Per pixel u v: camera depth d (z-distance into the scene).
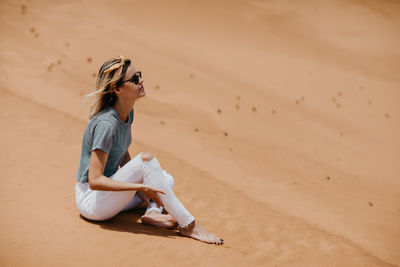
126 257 3.06
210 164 6.92
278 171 7.27
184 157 6.97
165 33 15.90
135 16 17.00
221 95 10.91
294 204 5.83
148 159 3.39
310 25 21.48
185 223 3.62
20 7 14.12
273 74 14.05
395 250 4.73
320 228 4.98
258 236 4.10
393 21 24.78
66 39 12.30
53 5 15.35
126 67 3.34
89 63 10.95
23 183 4.32
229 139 8.50
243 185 6.24
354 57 18.30
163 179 3.46
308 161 8.17
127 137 3.59
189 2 20.58
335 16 23.72
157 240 3.45
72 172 4.85
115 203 3.48
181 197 4.95
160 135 7.89
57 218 3.59
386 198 6.85
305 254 3.81
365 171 8.23
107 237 3.35
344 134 10.33
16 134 5.84
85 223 3.57
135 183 3.45
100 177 3.30
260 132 9.27
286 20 21.42
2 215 3.49
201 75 12.18
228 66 13.84
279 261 3.53
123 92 3.38
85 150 3.47
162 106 9.40
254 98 11.32
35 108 7.14
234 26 18.92
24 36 11.69
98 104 3.43
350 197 6.60
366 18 24.42
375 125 11.37
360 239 4.91
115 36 13.77
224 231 4.09
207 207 4.75
